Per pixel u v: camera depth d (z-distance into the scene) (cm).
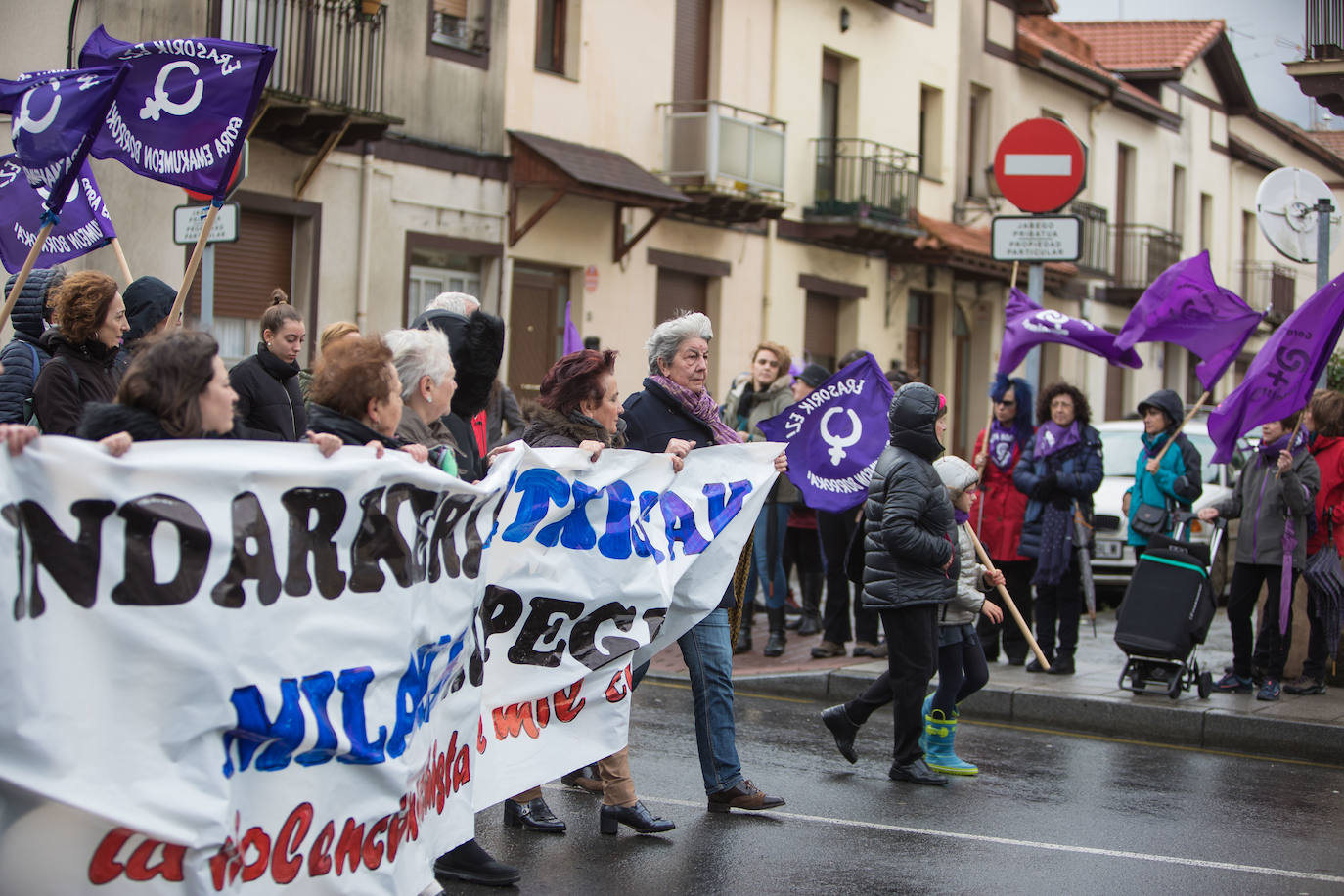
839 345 2372
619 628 589
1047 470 975
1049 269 2669
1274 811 688
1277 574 928
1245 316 1010
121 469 352
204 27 1362
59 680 338
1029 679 966
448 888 513
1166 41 3450
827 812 645
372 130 1470
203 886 361
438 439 516
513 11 1694
